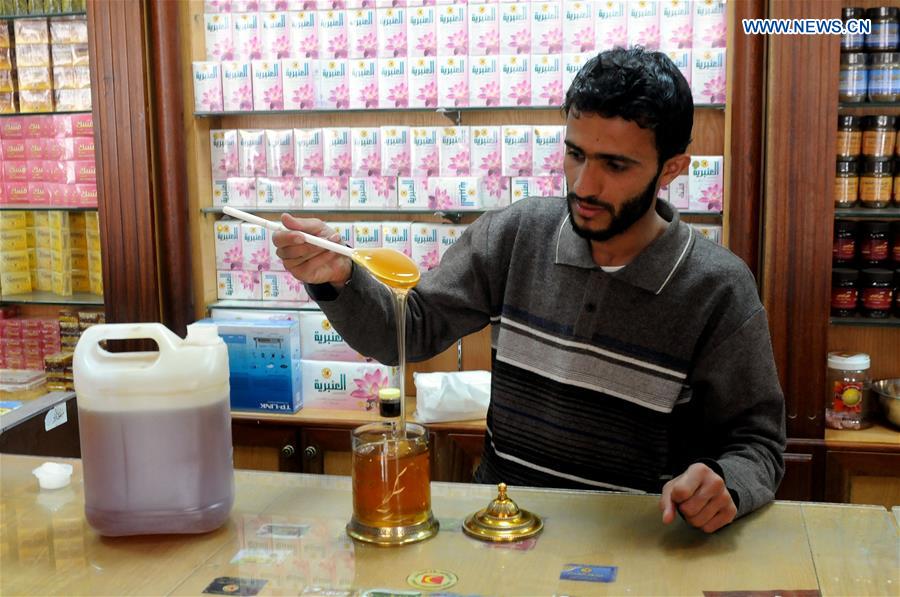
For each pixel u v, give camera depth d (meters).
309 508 1.27
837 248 2.74
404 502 1.14
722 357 1.47
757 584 1.02
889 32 2.64
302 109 2.88
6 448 1.91
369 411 2.96
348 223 2.90
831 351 2.91
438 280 1.68
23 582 1.05
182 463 1.15
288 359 2.91
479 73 2.77
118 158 2.90
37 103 3.09
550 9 2.73
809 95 2.50
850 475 2.61
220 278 3.05
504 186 2.79
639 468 1.54
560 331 1.57
